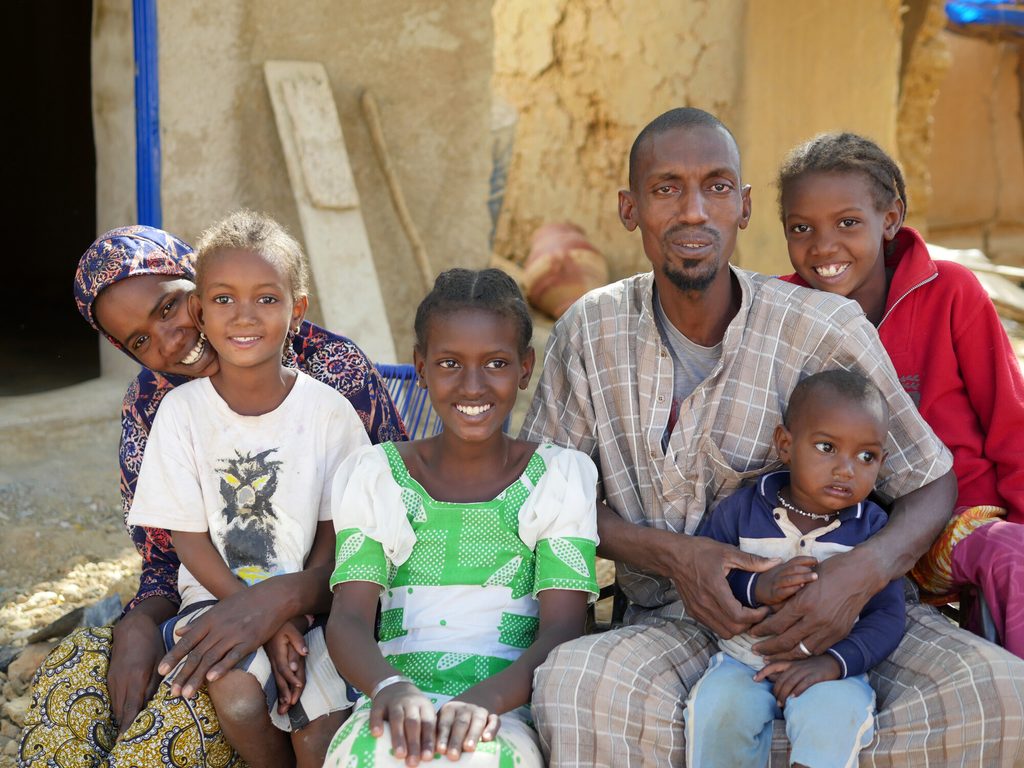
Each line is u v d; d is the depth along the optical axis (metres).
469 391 2.75
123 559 4.79
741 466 2.98
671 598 3.05
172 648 2.80
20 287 9.91
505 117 8.82
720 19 9.20
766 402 2.95
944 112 15.69
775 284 3.00
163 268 3.02
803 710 2.53
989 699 2.43
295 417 2.97
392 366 4.09
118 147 6.19
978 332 3.11
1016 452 3.04
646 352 2.97
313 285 6.39
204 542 2.94
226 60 6.11
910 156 12.06
